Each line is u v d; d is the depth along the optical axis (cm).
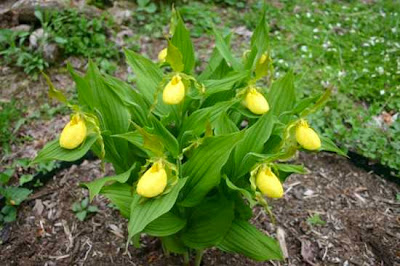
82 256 77
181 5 160
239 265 75
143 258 76
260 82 123
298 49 141
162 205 50
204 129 59
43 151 57
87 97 61
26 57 119
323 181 96
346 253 78
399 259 78
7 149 98
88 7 136
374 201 91
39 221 84
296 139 59
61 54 125
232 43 143
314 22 159
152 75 66
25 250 78
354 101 119
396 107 116
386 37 151
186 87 58
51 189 91
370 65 131
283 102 69
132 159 65
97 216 85
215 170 54
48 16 125
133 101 66
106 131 59
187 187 57
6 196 84
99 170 96
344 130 103
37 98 114
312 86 120
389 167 98
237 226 60
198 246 60
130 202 57
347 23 160
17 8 129
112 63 127
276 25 154
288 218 85
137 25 147
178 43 63
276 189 54
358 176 97
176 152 55
